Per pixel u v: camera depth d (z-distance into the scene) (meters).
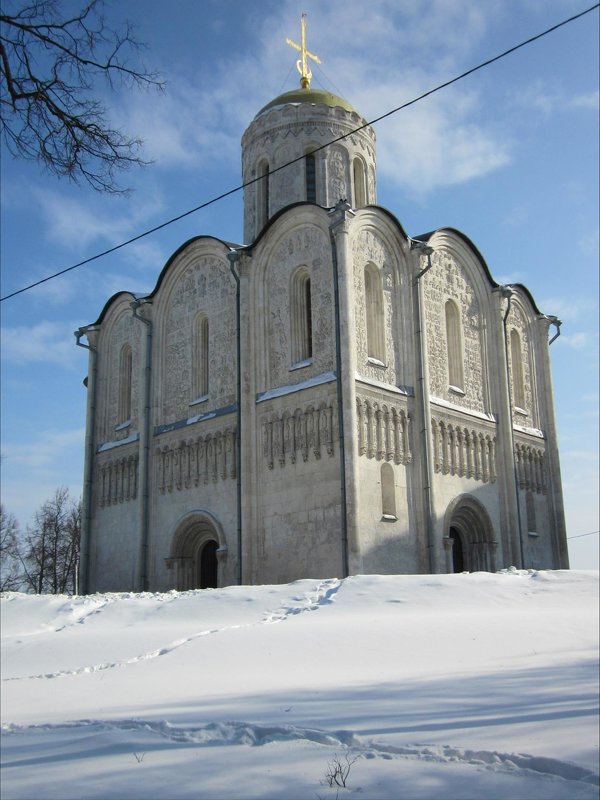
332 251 35.75
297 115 43.81
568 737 9.70
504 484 41.22
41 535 69.88
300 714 11.89
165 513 40.72
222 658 18.92
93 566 44.25
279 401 36.50
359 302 36.28
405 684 14.92
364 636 20.34
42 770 8.63
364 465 34.09
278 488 35.81
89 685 16.95
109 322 47.47
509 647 19.45
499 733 9.98
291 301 37.59
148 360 43.16
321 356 35.75
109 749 9.41
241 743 9.45
